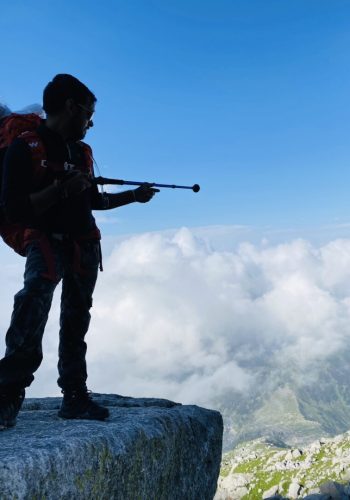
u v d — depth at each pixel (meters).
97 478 1.85
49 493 1.57
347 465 45.78
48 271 2.00
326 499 16.48
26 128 1.98
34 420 2.33
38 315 1.96
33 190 1.94
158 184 2.51
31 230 2.05
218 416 3.32
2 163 1.96
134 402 3.69
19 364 1.94
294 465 52.78
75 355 2.39
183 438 2.73
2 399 1.94
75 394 2.39
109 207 2.48
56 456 1.66
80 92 2.04
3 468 1.43
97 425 2.17
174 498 2.56
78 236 2.16
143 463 2.22
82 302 2.33
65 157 2.01
